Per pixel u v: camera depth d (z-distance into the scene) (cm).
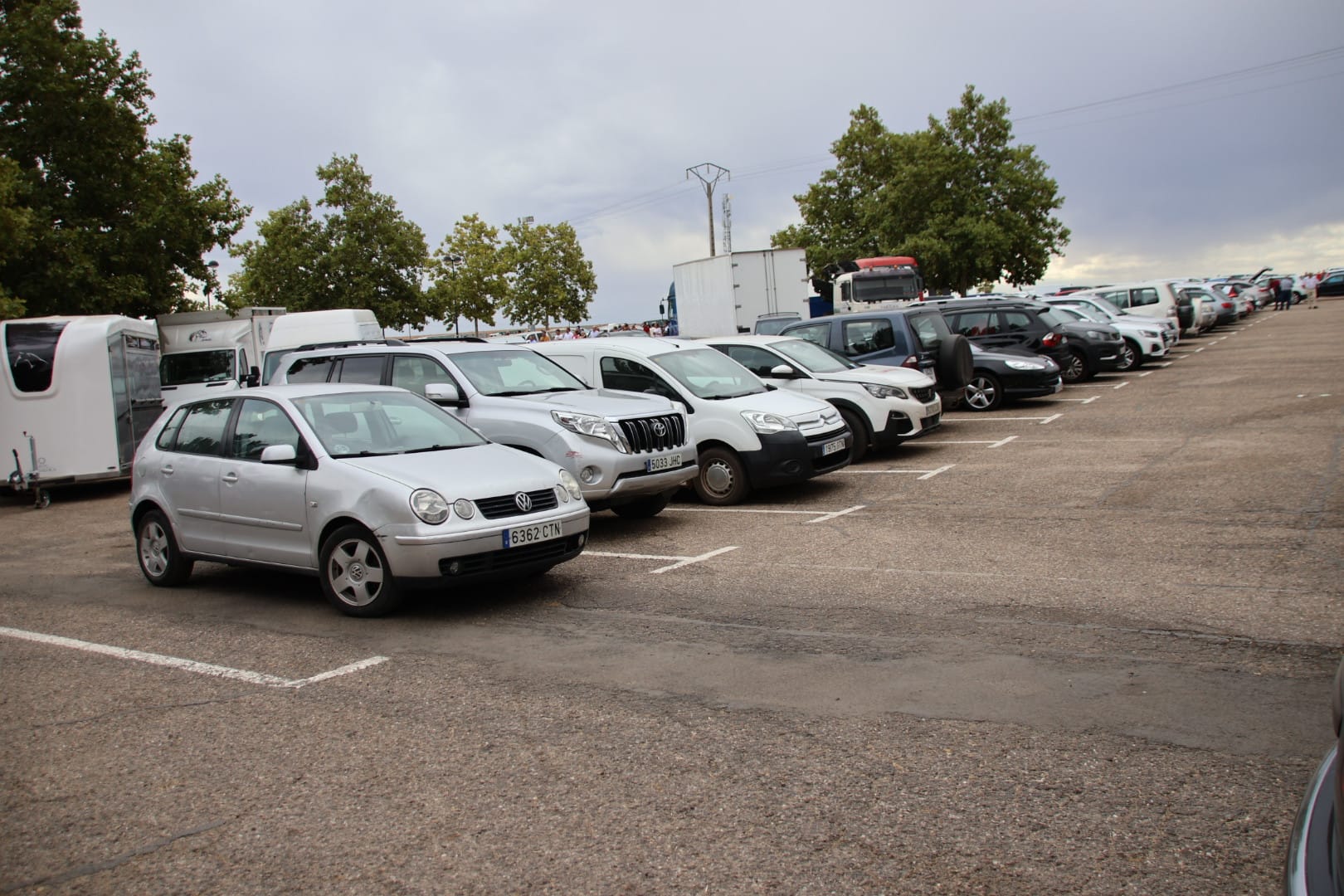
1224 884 297
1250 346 2734
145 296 2427
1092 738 407
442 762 421
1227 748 389
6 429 1536
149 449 827
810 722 443
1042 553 748
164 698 525
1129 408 1630
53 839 368
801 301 2764
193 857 349
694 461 974
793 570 748
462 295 4666
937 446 1403
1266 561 677
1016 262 4678
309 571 696
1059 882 304
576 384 1033
